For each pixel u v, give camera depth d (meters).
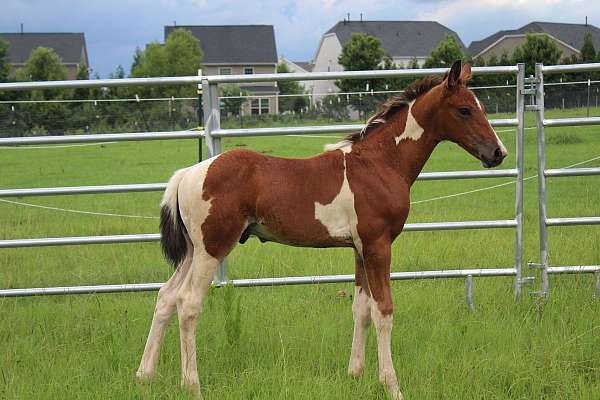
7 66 48.03
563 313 5.87
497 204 11.21
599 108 20.80
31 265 8.00
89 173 15.88
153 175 15.27
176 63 50.78
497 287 6.75
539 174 6.40
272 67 63.78
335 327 5.59
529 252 7.87
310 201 4.61
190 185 4.59
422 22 67.19
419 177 6.25
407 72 6.13
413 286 6.80
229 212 4.53
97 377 4.60
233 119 26.38
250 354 5.08
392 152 4.86
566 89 22.67
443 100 4.88
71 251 8.74
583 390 4.37
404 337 5.38
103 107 22.67
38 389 4.36
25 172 16.39
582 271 6.42
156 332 4.71
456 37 66.44
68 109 22.39
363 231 4.64
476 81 25.16
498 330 5.42
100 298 6.67
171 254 4.75
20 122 21.55
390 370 4.54
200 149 6.78
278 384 4.43
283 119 25.86
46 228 10.06
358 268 4.88
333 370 4.97
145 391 4.34
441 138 4.99
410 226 6.33
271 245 8.56
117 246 8.99
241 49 63.88
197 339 5.38
